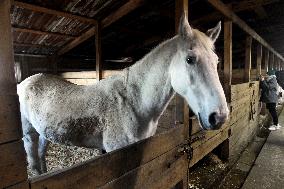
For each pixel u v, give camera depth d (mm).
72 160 2883
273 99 4902
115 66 7172
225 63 3121
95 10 3479
